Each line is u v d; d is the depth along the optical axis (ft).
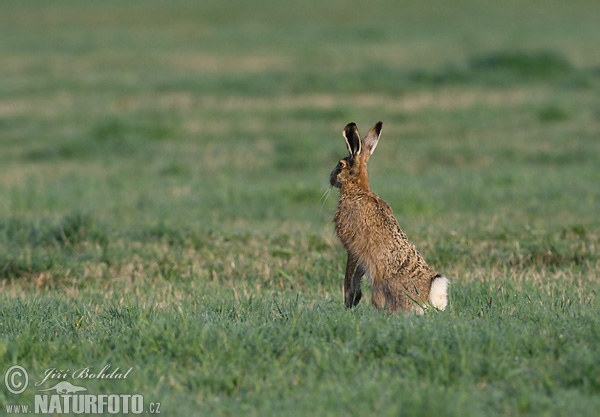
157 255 105.29
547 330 63.36
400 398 50.67
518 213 134.72
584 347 58.13
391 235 75.51
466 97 274.16
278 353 60.80
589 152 191.83
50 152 209.46
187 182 172.04
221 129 237.45
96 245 109.91
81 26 584.40
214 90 301.02
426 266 75.66
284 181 165.37
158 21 619.26
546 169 177.06
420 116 246.47
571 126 229.66
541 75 308.81
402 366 57.06
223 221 132.46
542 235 109.50
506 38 470.80
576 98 270.87
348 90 293.84
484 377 55.42
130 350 62.39
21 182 175.32
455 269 96.07
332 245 108.47
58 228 116.37
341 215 78.23
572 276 89.97
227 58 396.16
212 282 93.71
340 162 81.25
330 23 603.26
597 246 104.78
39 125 246.68
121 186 169.17
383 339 60.49
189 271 99.55
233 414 50.72
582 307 71.72
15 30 552.41
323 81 305.32
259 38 494.18
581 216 130.41
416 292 72.69
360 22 604.90
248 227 123.85
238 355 59.47
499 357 57.52
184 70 358.43
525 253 101.96
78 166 195.83
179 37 504.84
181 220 127.03
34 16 639.76
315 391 52.80
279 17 648.38
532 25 558.97
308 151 202.69
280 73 335.26
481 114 246.88
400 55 398.42
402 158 191.62
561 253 101.24
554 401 50.98
